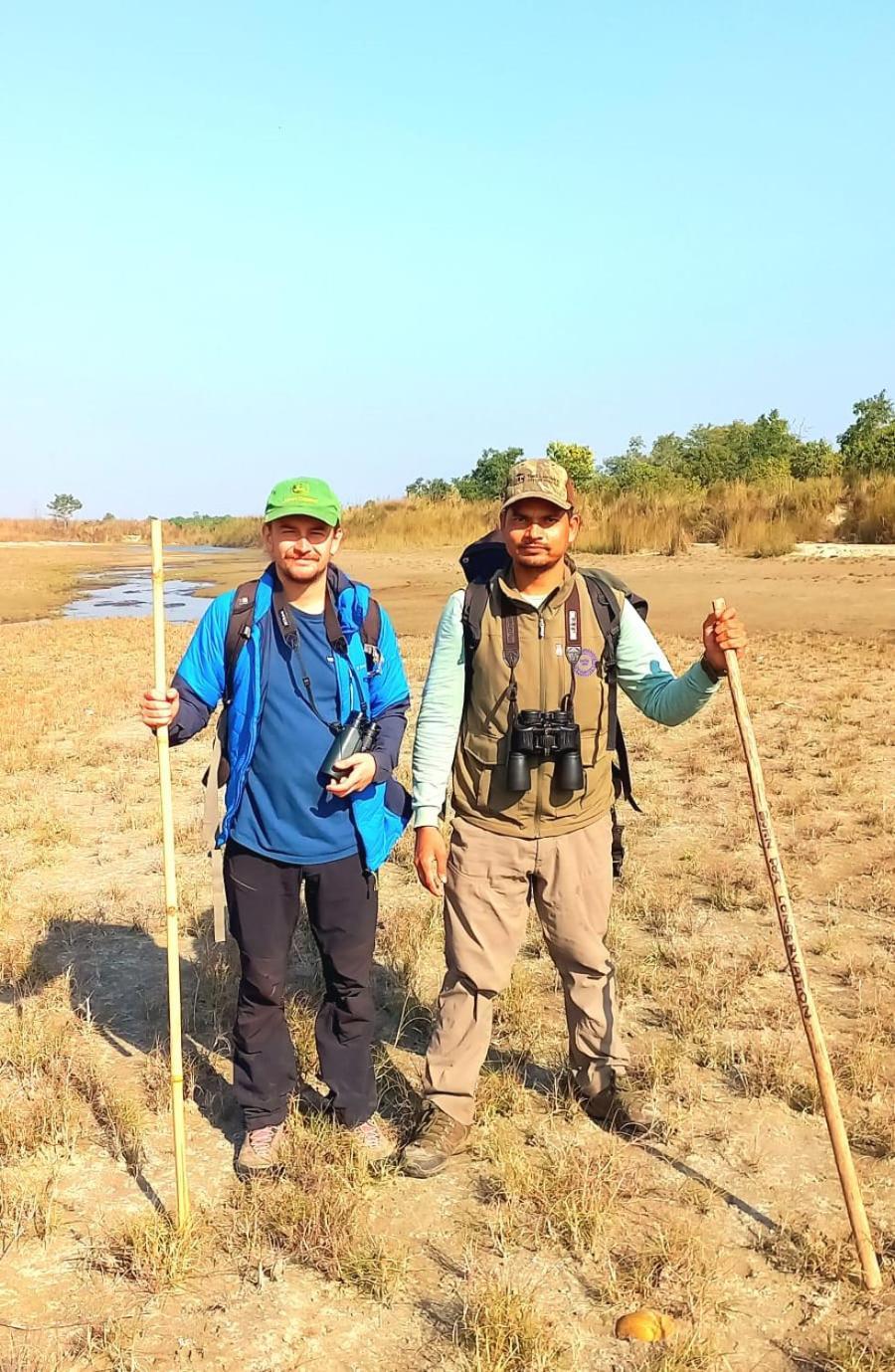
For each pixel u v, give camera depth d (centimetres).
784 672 1172
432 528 3803
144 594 2834
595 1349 264
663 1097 369
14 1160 340
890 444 2936
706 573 2220
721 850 616
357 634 327
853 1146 344
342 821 327
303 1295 283
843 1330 269
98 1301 282
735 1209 316
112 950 502
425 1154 330
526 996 435
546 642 318
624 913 528
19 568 3947
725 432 6106
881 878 564
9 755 871
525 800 324
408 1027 426
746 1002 436
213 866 333
